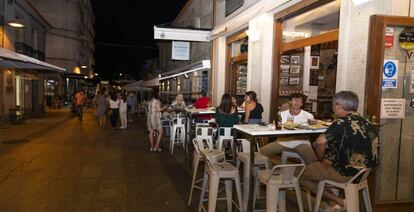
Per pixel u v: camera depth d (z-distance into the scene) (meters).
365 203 3.29
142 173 6.01
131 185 5.27
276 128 3.84
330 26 5.36
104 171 6.11
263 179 3.55
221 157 4.30
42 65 10.65
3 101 13.34
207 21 11.68
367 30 4.02
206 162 4.00
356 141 3.09
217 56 10.33
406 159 4.00
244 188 4.10
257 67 7.37
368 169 3.14
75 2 32.16
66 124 14.52
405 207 3.94
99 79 56.41
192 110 7.04
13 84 14.57
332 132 3.16
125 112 13.14
